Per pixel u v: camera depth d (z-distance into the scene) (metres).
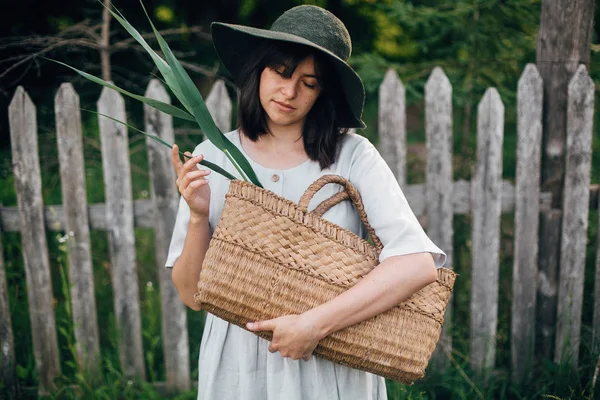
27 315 3.16
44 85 4.07
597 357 2.62
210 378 1.51
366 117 4.71
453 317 3.17
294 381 1.44
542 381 2.75
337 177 1.41
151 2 4.84
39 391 2.79
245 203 1.32
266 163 1.52
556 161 2.69
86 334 2.77
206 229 1.45
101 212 2.72
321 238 1.33
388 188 1.45
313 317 1.27
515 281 2.76
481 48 3.32
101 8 4.13
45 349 2.78
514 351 2.81
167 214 2.70
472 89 3.29
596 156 3.68
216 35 1.56
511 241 3.23
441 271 1.44
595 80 3.02
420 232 1.38
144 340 3.19
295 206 1.33
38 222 2.68
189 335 3.16
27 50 3.77
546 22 2.62
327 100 1.49
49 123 3.79
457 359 2.91
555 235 2.75
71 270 2.72
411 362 1.37
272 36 1.32
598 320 2.77
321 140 1.49
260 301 1.29
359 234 1.52
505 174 3.58
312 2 5.09
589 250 3.13
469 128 3.38
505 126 3.66
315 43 1.37
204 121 1.43
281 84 1.39
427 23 3.53
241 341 1.48
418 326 1.38
